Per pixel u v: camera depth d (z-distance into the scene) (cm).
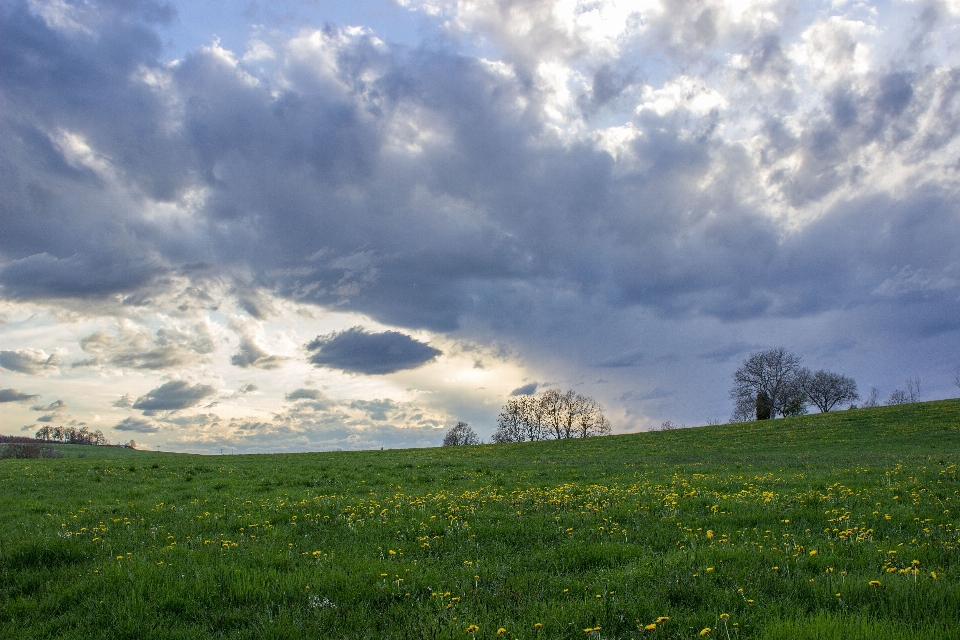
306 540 1155
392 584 819
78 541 1112
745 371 9738
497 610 714
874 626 599
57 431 11188
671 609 691
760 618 654
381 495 1944
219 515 1491
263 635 666
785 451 4131
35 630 707
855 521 1148
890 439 4400
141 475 2894
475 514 1370
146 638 680
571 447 5641
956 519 1130
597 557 954
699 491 1645
